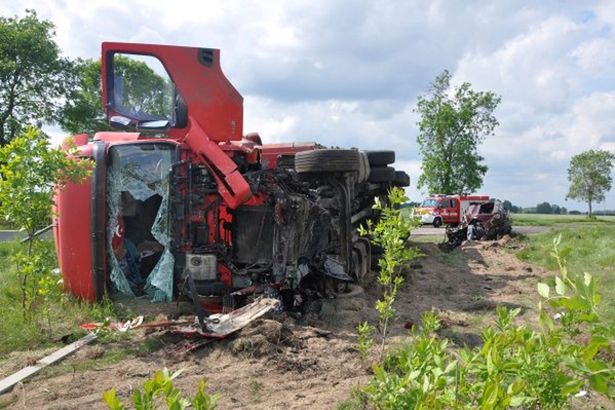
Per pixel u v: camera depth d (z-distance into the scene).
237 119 8.19
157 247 8.31
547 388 2.72
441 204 40.72
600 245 16.61
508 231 25.75
